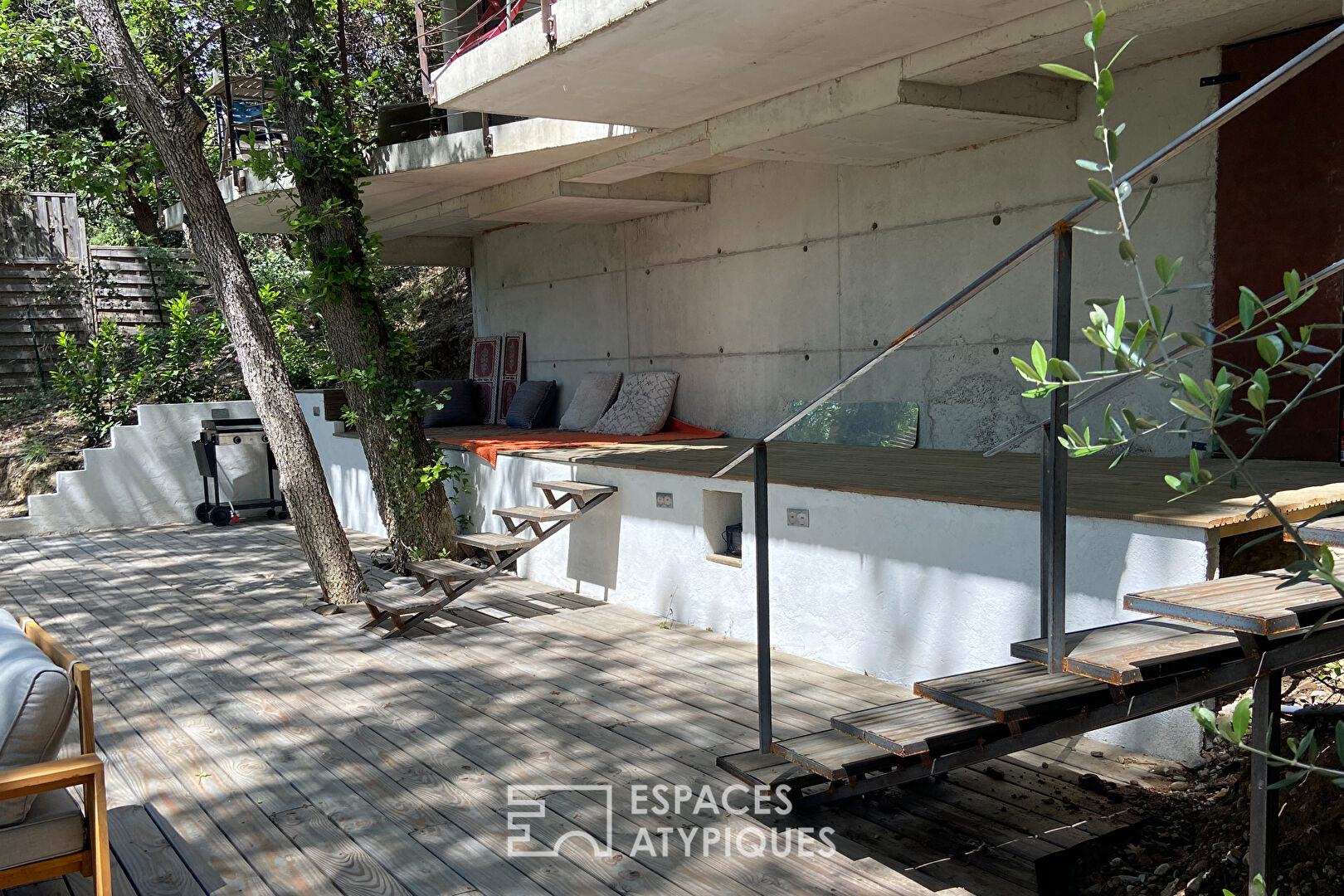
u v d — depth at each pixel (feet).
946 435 23.09
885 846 10.80
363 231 25.49
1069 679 9.55
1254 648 7.67
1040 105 19.25
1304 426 17.13
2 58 37.14
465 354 46.24
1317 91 16.44
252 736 14.60
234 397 40.57
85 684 9.27
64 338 39.11
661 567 21.13
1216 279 18.03
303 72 24.70
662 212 30.99
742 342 28.66
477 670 17.70
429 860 10.66
